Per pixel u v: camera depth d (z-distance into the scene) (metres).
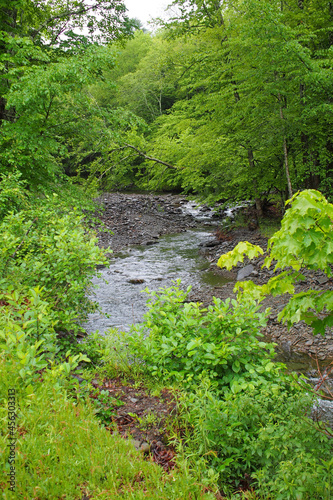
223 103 12.67
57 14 12.51
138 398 4.00
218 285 10.54
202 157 14.00
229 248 14.05
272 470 2.81
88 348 4.79
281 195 13.82
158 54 32.75
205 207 25.28
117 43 14.10
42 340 3.13
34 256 5.47
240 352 4.22
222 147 13.34
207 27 14.41
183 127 15.57
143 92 35.69
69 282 4.85
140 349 4.55
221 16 13.90
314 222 2.11
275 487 2.55
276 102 10.70
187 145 14.58
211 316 4.60
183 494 2.37
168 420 3.51
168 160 14.98
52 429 2.61
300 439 2.80
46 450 2.46
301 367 6.02
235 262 2.75
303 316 2.54
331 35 11.16
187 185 16.36
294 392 3.56
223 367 4.07
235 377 3.97
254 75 10.31
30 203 7.45
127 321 8.03
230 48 12.22
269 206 17.42
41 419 2.73
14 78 9.09
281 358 6.39
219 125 13.29
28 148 8.96
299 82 9.62
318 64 9.06
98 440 2.72
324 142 10.52
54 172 9.89
